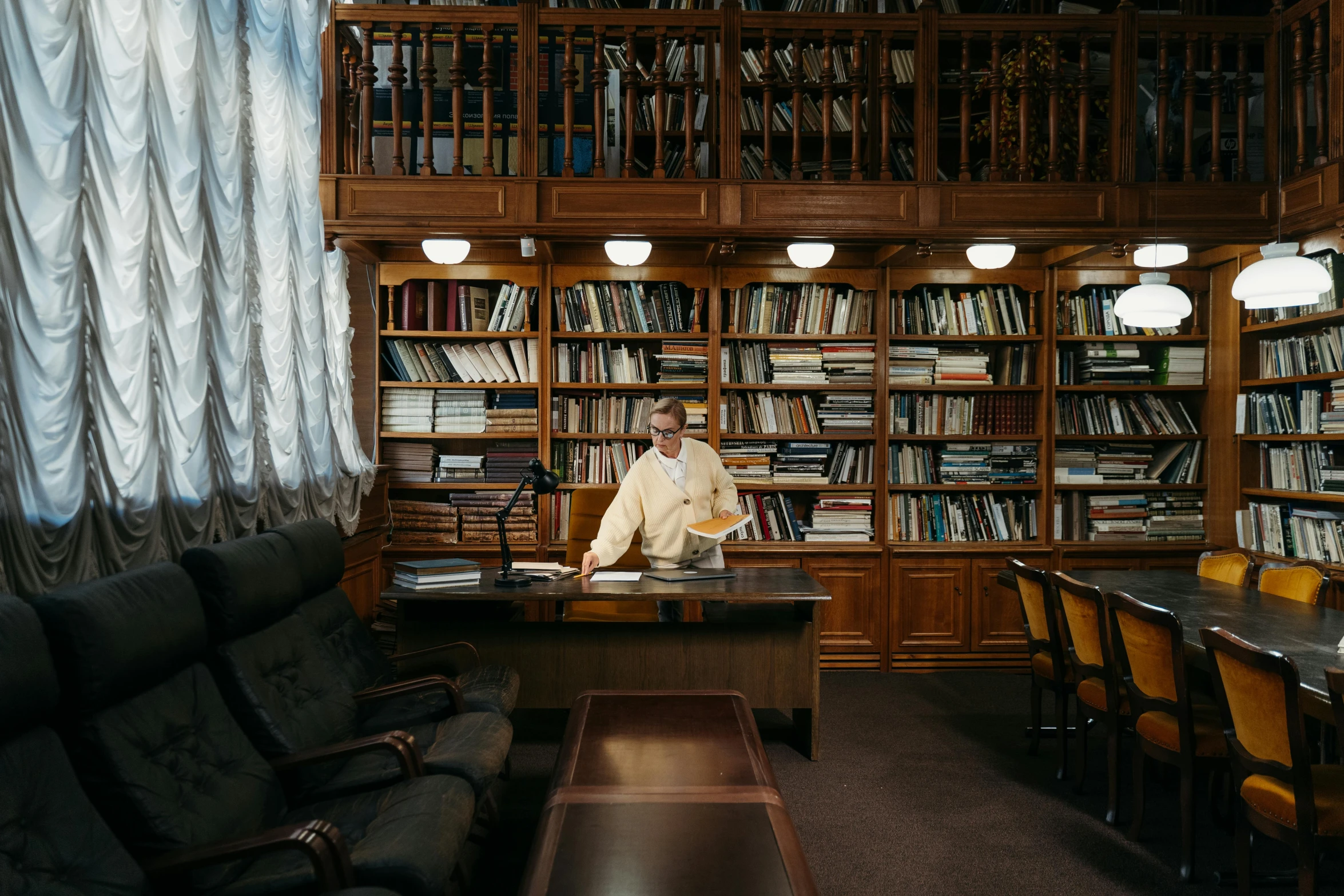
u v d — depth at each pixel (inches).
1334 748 123.2
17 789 65.9
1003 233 182.5
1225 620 127.0
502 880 107.1
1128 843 119.2
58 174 93.7
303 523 132.0
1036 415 221.1
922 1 182.7
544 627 154.6
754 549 213.8
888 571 214.8
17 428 87.0
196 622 92.8
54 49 92.7
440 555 211.8
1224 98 211.6
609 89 195.9
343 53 188.7
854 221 182.7
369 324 216.5
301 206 169.5
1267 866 111.8
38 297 91.4
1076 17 183.3
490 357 213.8
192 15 122.3
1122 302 151.6
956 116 218.1
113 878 67.9
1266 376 200.8
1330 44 171.3
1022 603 153.3
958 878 108.8
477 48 190.7
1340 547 175.8
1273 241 185.2
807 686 153.6
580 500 189.0
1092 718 169.5
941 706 185.0
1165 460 221.6
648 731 103.7
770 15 182.1
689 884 66.0
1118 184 182.2
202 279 124.5
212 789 85.0
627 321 214.4
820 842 119.2
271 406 152.9
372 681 131.1
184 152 121.3
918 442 224.7
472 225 179.8
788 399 218.2
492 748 105.1
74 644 74.5
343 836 80.3
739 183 181.8
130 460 107.4
